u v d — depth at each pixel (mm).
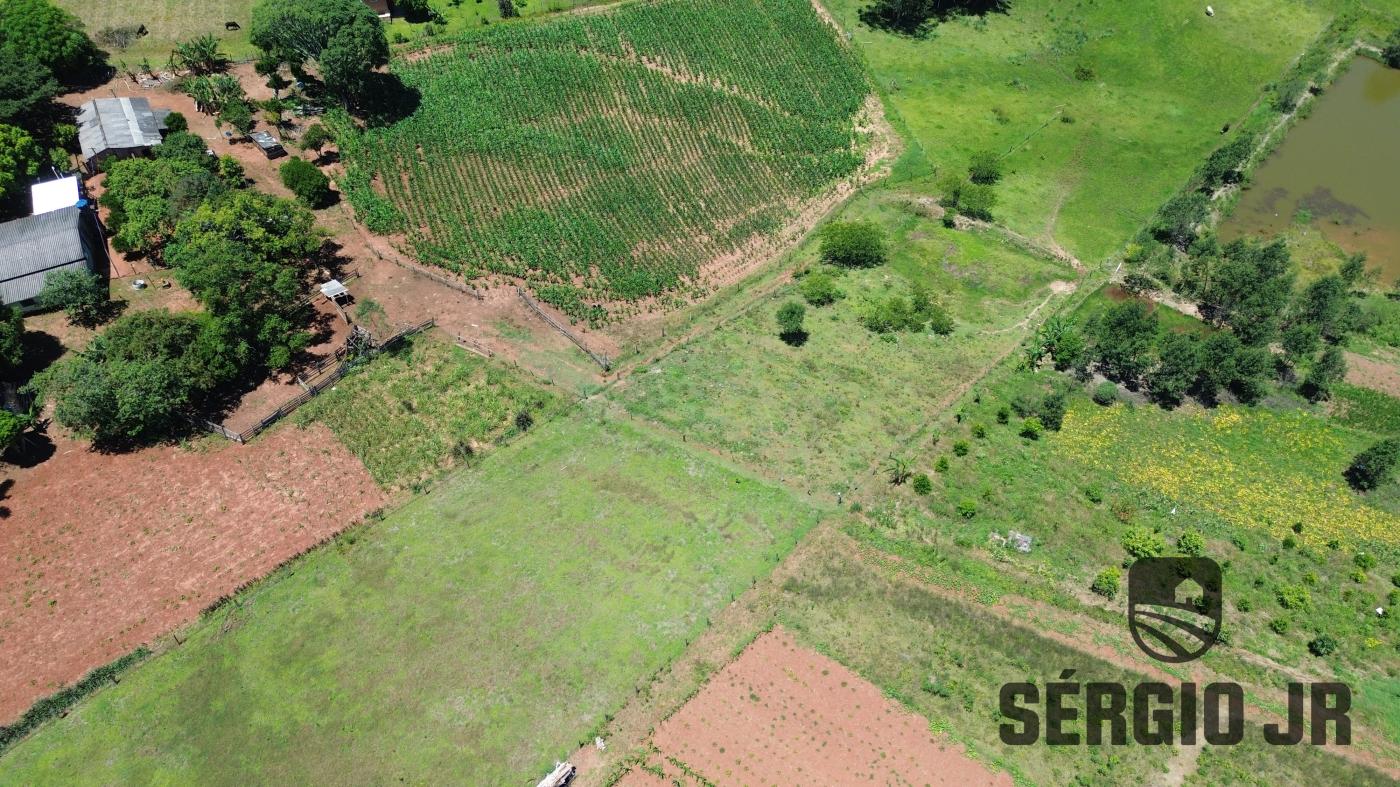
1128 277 88938
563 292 84375
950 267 90938
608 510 64750
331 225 91062
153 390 66812
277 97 106625
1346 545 63656
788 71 117625
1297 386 78125
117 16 116750
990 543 62750
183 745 51719
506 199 95000
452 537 62938
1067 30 130375
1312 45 127438
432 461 68750
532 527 63594
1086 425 73062
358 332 77312
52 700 52844
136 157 93500
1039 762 50562
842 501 65688
